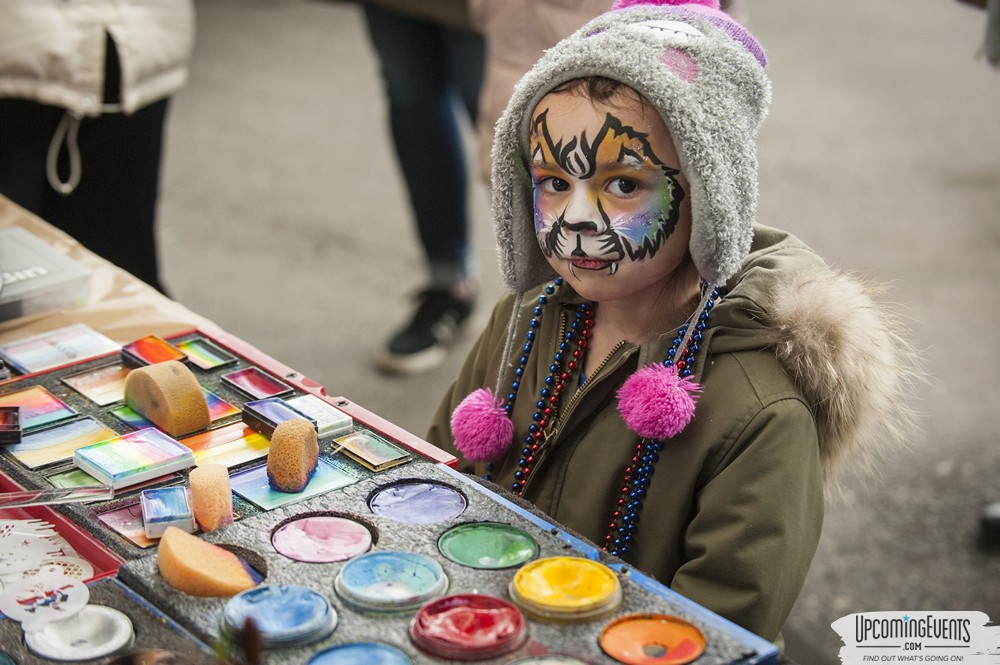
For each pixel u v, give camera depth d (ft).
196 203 12.34
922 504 7.99
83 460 3.48
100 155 7.17
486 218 12.34
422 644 2.64
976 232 12.06
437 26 8.77
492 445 3.92
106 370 4.22
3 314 4.64
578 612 2.72
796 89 15.89
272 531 3.10
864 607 7.01
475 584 2.87
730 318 3.70
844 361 3.69
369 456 3.55
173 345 4.40
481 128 7.26
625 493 3.73
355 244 11.71
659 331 3.81
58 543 3.26
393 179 13.28
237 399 3.99
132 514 3.28
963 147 14.30
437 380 9.53
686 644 2.66
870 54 17.34
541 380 4.02
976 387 9.29
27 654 2.68
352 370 9.58
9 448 3.65
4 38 6.49
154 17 7.07
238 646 2.65
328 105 15.23
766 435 3.53
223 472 3.20
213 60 16.47
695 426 3.64
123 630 2.74
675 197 3.44
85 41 6.75
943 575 7.32
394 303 10.66
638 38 3.41
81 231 7.38
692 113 3.28
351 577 2.89
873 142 14.33
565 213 3.49
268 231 11.86
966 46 17.85
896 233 11.99
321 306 10.52
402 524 3.14
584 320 3.98
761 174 13.30
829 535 7.70
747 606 3.42
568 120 3.41
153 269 7.70
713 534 3.52
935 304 10.53
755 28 18.29
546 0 6.64
